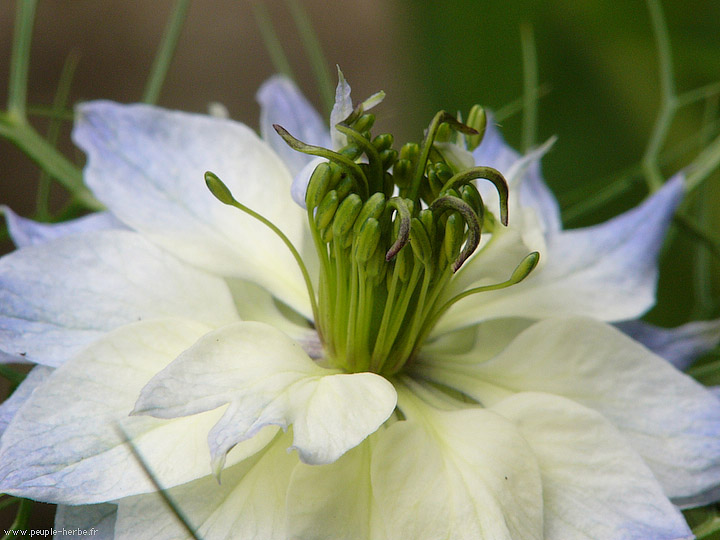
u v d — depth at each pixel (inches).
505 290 6.0
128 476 5.3
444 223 5.5
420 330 5.8
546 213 6.3
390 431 5.4
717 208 7.8
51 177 6.7
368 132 5.5
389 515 5.3
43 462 5.3
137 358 5.5
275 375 5.3
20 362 5.7
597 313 6.0
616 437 5.5
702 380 6.4
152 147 5.9
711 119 7.2
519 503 5.4
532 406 5.6
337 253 5.6
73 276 5.6
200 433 5.3
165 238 5.8
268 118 6.3
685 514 5.8
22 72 6.5
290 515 5.3
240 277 5.8
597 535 5.4
